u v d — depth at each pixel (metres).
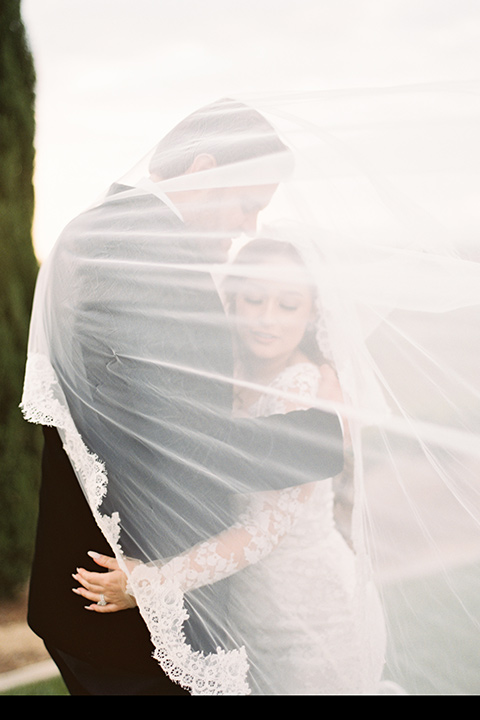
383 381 1.70
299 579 1.72
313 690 1.69
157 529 1.65
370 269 1.68
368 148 1.67
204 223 1.72
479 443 1.70
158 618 1.61
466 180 1.65
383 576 1.78
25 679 3.70
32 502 4.79
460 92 1.64
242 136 1.72
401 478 1.72
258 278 1.70
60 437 1.78
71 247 1.81
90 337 1.71
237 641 1.68
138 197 1.75
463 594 1.79
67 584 1.80
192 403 1.66
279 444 1.67
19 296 4.72
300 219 1.69
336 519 1.76
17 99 4.61
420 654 1.81
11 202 4.64
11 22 4.58
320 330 1.71
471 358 1.69
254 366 1.72
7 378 4.72
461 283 1.66
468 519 1.74
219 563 1.64
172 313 1.68
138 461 1.66
